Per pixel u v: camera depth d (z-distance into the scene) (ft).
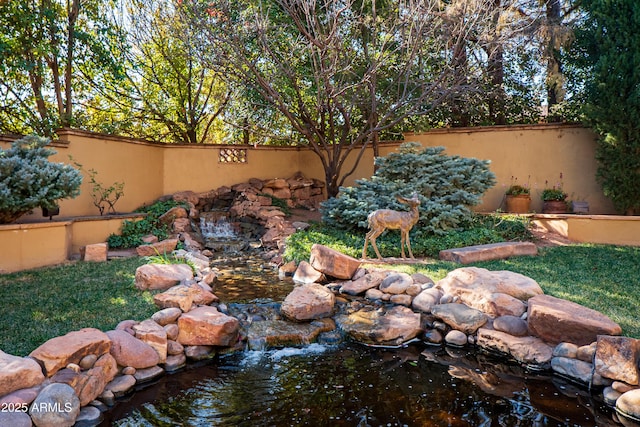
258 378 12.84
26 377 9.61
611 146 28.81
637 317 14.19
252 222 36.70
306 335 15.58
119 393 11.44
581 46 32.17
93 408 10.53
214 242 32.99
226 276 23.67
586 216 27.12
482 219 30.27
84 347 10.98
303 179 43.93
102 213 29.84
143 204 36.27
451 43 31.94
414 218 23.43
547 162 33.76
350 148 33.58
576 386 12.31
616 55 28.19
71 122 33.06
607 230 26.58
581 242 26.96
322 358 14.35
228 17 28.50
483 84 33.30
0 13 28.22
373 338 15.51
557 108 37.22
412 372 13.33
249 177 43.27
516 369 13.47
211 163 41.42
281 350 14.92
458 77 31.76
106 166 31.83
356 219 27.73
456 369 13.53
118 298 16.17
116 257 24.16
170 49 40.16
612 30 28.43
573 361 12.60
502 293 16.03
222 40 28.12
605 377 11.65
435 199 27.71
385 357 14.48
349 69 30.32
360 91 32.17
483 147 35.55
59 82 34.50
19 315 14.02
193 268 22.35
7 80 32.04
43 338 12.14
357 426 10.32
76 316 14.14
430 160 28.55
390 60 31.30
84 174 29.68
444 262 22.47
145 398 11.50
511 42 32.55
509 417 10.75
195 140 44.70
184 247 28.94
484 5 29.17
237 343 14.92
